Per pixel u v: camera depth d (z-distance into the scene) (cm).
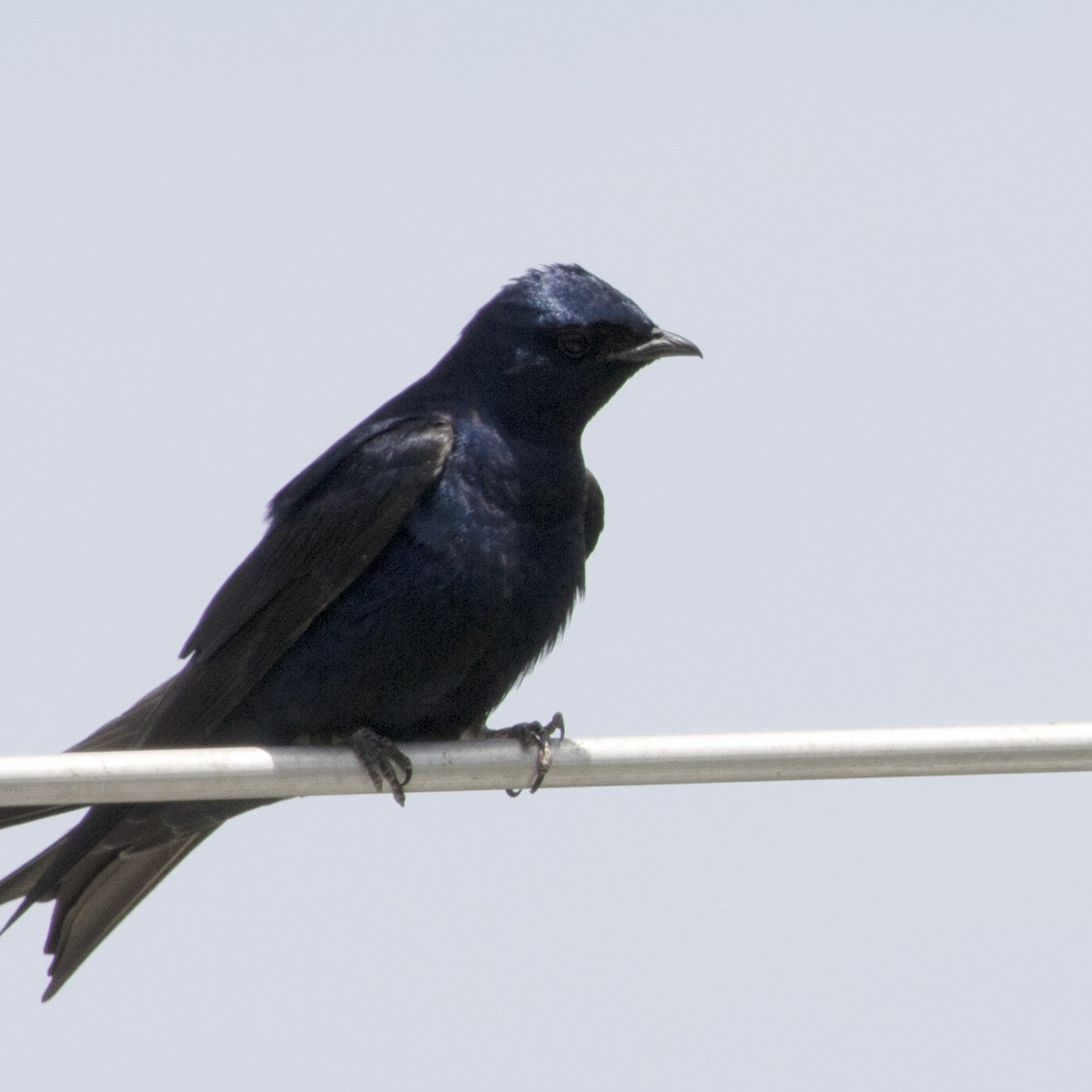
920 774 891
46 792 840
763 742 905
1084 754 892
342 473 1185
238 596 1198
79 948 1205
